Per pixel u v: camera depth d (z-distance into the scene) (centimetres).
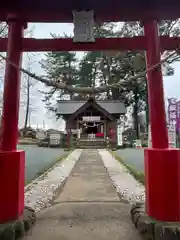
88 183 625
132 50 334
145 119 2345
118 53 407
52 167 888
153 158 299
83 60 1658
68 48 328
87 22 294
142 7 294
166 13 306
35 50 329
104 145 1916
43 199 472
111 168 867
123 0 288
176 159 288
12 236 272
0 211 284
